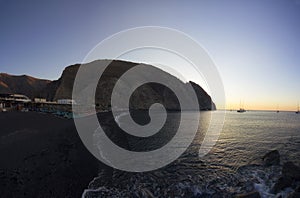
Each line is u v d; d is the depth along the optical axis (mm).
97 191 10055
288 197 8805
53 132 20500
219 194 10109
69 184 10406
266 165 14797
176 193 10266
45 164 12117
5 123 22766
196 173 13078
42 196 9055
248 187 10711
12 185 9500
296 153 18953
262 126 48656
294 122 64188
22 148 14219
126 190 10297
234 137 29203
